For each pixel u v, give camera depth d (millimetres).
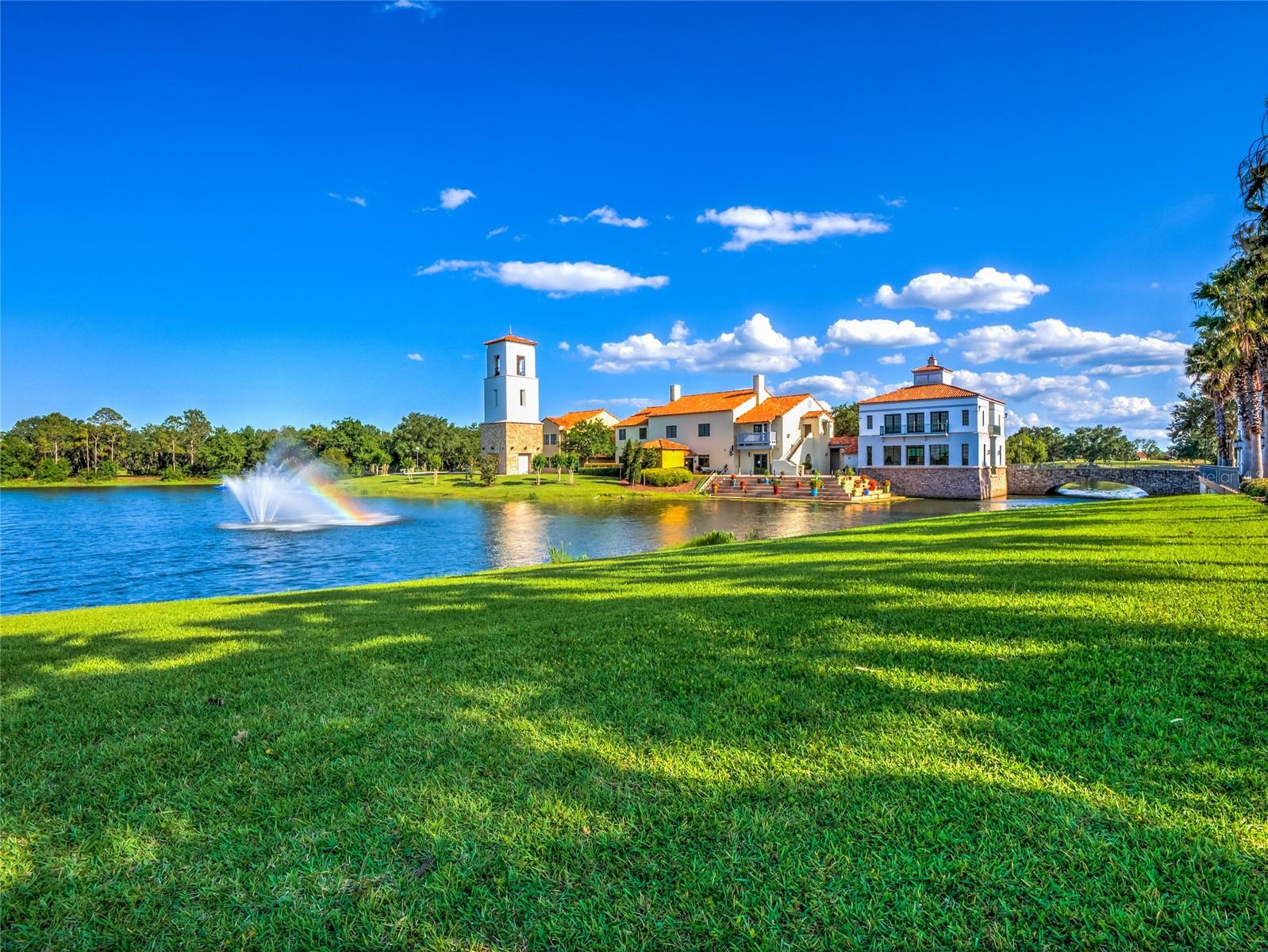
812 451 61156
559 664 4969
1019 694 3748
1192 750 2977
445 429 93625
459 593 9414
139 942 2217
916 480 49812
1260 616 5082
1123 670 4043
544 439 82812
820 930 2062
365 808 2945
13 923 2328
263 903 2357
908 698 3793
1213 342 31547
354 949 2131
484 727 3779
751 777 2977
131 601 14781
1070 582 6859
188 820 2941
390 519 34344
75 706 4680
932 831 2492
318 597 9867
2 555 21891
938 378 54562
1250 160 13508
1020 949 1939
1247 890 2092
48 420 87875
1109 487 58438
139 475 92188
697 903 2209
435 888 2369
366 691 4605
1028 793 2703
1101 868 2240
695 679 4391
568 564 13898
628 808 2777
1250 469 29047
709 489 52656
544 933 2131
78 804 3160
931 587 7008
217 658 5934
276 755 3590
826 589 7289
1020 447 73062
